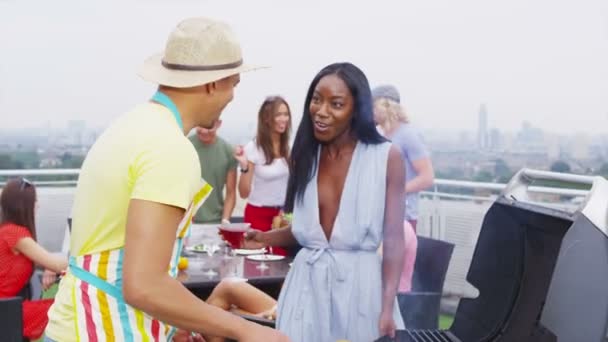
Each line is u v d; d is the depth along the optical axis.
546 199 2.77
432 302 2.46
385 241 1.81
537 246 1.65
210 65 1.38
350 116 1.75
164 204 1.29
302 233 1.84
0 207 3.15
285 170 4.13
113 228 1.37
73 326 1.40
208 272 2.89
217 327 1.36
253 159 4.17
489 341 1.71
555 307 1.51
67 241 3.74
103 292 1.38
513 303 1.68
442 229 4.35
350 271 1.79
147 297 1.27
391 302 1.80
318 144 1.81
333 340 1.80
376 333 1.80
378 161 1.76
